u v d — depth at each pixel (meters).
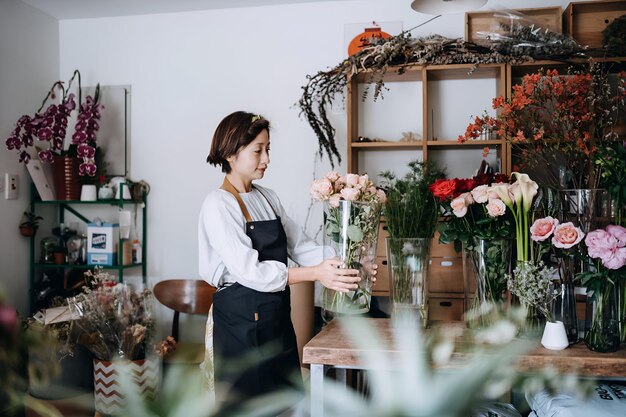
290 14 3.88
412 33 3.70
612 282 1.72
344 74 3.43
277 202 2.45
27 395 0.40
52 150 4.00
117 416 0.37
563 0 3.55
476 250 1.93
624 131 3.16
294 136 3.87
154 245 4.07
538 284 1.78
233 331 2.09
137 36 4.10
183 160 4.04
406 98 3.73
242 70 3.95
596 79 2.70
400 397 0.33
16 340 0.38
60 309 1.98
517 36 3.23
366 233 1.84
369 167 3.76
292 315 3.34
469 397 0.32
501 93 3.28
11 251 3.79
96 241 3.87
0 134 3.66
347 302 1.87
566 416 1.57
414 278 1.91
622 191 1.77
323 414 0.36
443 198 1.95
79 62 4.18
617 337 1.75
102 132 4.13
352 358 1.74
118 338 1.73
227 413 0.38
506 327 0.42
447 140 3.46
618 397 1.68
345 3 3.80
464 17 3.64
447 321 2.00
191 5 3.90
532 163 2.62
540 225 1.80
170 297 3.65
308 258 2.44
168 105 4.05
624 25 3.21
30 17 3.90
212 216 2.07
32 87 3.93
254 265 1.99
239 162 2.18
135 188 3.99
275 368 1.74
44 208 4.11
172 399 0.36
